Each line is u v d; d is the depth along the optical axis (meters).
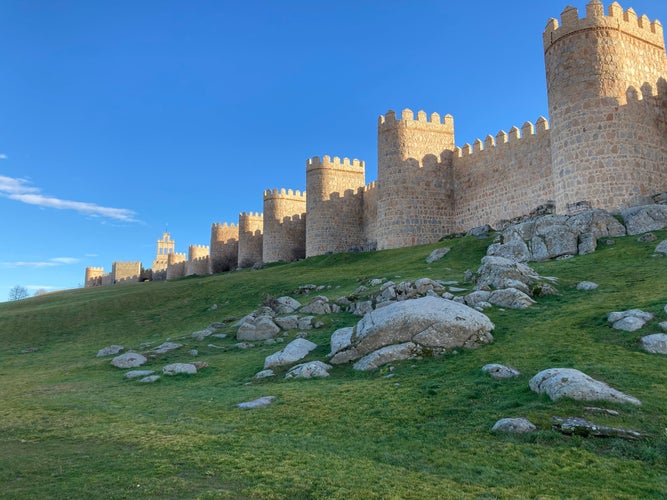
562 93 42.69
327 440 12.98
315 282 47.44
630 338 17.78
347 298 33.78
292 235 93.75
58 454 12.14
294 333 29.30
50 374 26.02
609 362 16.00
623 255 31.00
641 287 23.94
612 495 9.34
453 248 46.59
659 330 17.81
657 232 33.94
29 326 45.94
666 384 13.95
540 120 52.31
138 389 20.72
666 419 12.00
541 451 11.24
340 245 81.12
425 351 19.89
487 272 29.16
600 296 23.86
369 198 80.50
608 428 11.61
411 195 63.25
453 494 9.50
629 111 40.88
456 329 20.20
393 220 63.12
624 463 10.53
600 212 36.66
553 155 43.75
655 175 41.06
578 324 20.30
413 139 64.44
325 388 17.64
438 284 29.25
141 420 15.41
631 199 39.50
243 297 48.22
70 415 16.33
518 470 10.54
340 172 83.38
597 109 40.91
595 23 42.00
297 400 16.36
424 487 9.84
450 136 66.19
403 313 21.09
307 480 10.19
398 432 13.20
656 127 42.12
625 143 40.25
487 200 59.19
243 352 27.23
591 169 40.53
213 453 11.91
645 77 42.81
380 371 19.06
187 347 29.53
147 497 9.37
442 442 12.30
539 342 18.97
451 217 64.19
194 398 18.16
